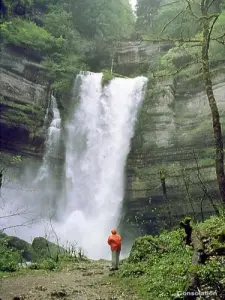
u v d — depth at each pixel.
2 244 17.59
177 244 11.02
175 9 37.84
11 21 35.84
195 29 30.53
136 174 32.19
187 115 32.53
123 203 32.16
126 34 49.41
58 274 12.29
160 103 33.75
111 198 32.66
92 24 48.34
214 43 30.81
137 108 35.03
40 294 8.94
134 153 33.47
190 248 10.02
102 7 49.44
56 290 9.29
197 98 32.59
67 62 37.69
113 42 45.91
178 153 30.75
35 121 32.56
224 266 7.34
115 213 32.09
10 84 31.69
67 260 16.14
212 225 10.29
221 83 30.58
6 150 30.77
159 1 54.00
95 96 37.28
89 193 33.47
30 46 34.91
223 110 29.42
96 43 45.06
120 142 34.53
